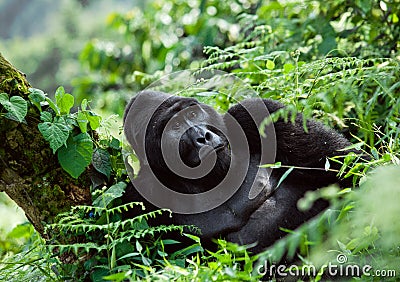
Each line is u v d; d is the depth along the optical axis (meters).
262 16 12.37
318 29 11.33
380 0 10.90
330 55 10.70
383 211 5.22
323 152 7.89
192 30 15.35
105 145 7.62
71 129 7.18
